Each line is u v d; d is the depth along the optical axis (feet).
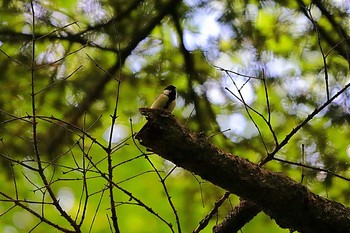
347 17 33.17
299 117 32.94
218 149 17.21
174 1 33.14
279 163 31.81
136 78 33.24
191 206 34.78
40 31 32.01
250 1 33.58
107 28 32.91
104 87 32.63
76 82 32.12
